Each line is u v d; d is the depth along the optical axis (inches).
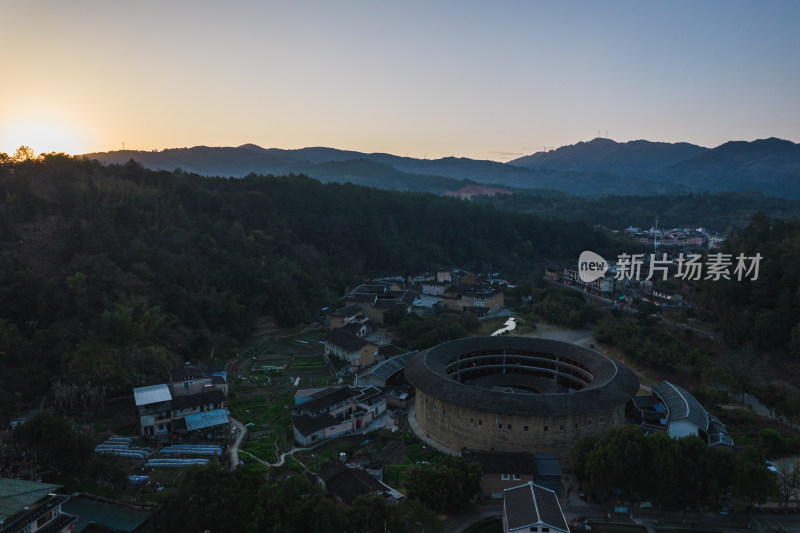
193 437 3838.6
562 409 3523.6
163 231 6993.1
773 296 6151.6
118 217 6648.6
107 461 3218.5
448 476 2950.3
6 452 3061.0
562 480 3442.4
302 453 3671.3
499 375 4963.1
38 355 4360.2
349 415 4286.4
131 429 3919.8
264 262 7593.5
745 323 6013.8
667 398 4311.0
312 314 7578.7
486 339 5118.1
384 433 4020.7
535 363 5078.7
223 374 4921.3
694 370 5324.8
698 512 3097.9
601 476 3009.4
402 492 3120.1
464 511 3058.6
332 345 5831.7
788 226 7687.0
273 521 2484.0
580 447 3250.5
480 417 3661.4
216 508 2471.7
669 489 2883.9
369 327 6978.4
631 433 3107.8
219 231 7819.9
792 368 5423.2
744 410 4480.8
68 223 6077.8
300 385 5032.0
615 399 3698.3
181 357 5201.8
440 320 6697.8
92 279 5251.0
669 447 2962.6
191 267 6648.6
